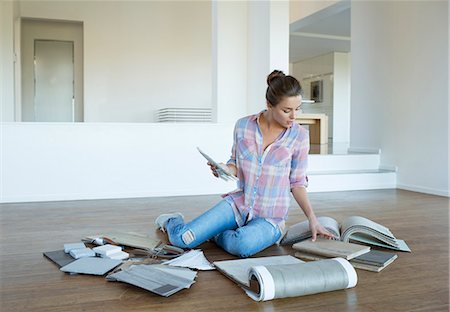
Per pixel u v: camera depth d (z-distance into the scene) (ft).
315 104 39.99
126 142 13.99
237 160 7.85
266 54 15.70
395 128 17.66
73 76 26.94
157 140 14.30
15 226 9.85
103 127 13.75
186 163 14.64
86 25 25.96
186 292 5.89
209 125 14.82
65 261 7.11
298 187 7.89
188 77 27.71
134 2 26.68
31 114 26.55
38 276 6.47
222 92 16.65
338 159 17.66
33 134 13.12
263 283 5.53
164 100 27.35
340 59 37.52
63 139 13.39
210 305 5.48
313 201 13.73
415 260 7.43
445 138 15.29
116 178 13.93
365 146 19.47
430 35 15.89
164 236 9.02
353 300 5.66
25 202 13.01
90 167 13.67
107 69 26.37
